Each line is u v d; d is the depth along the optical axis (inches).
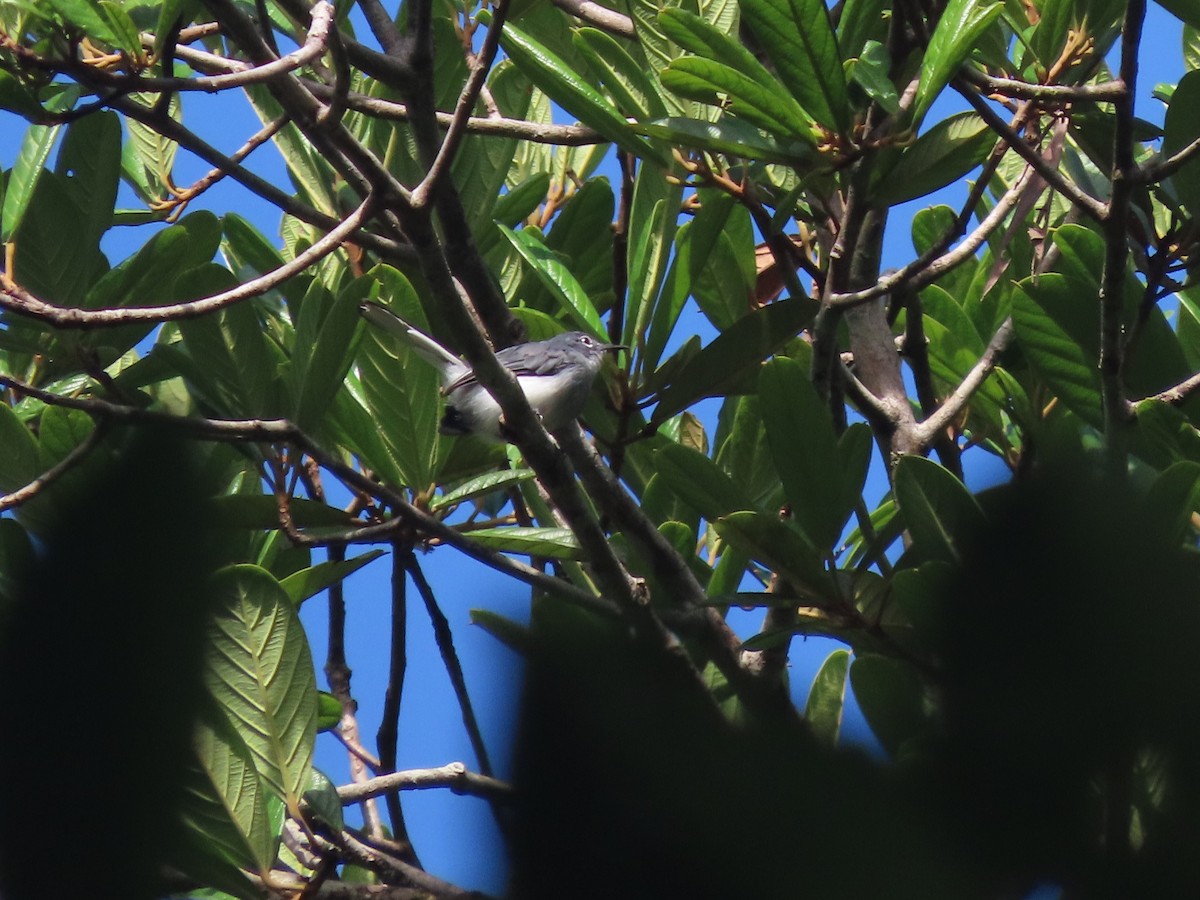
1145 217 318.3
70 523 69.2
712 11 349.7
